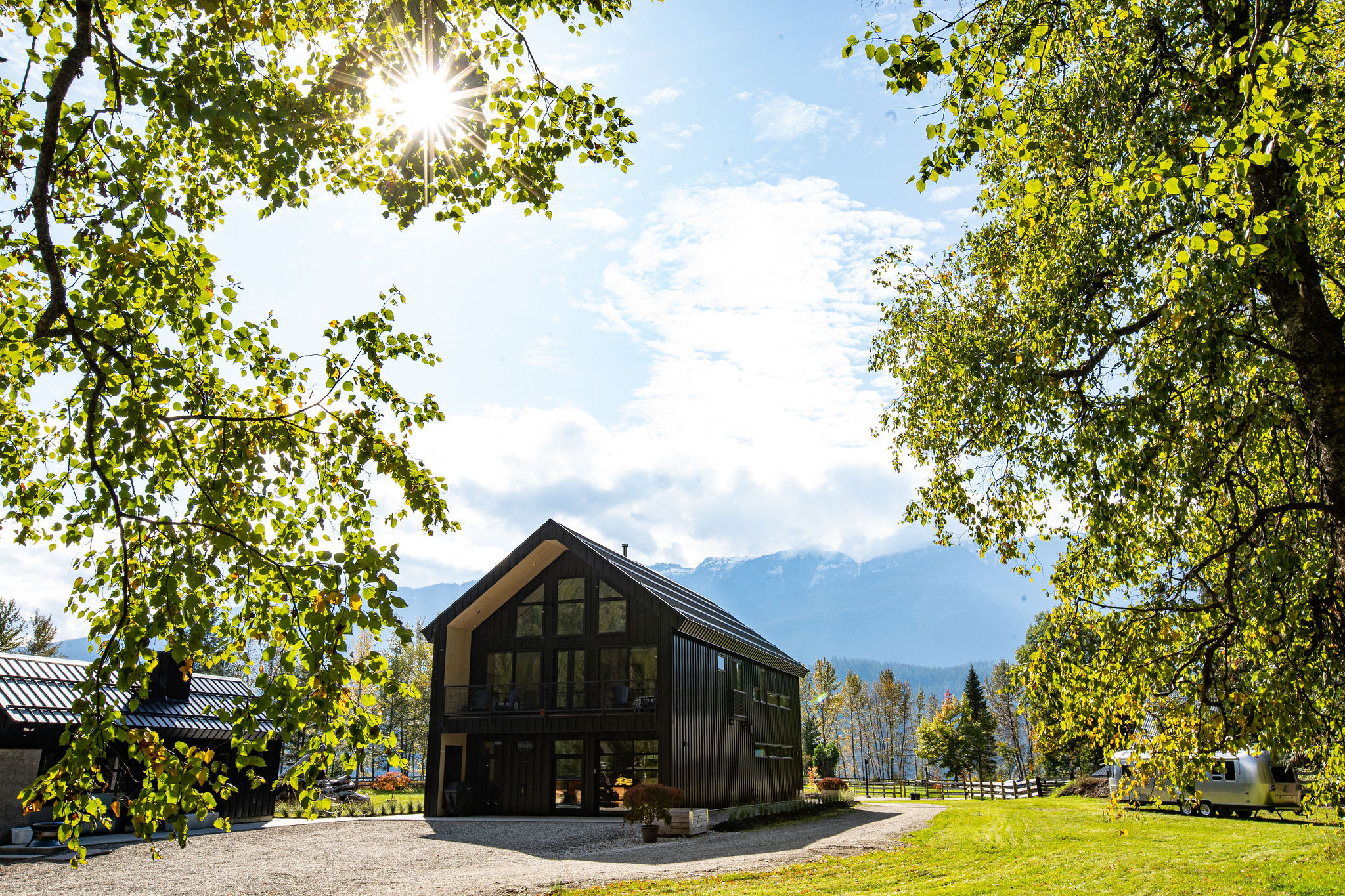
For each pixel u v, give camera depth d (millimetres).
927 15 4996
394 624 4535
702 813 20922
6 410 5688
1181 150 6422
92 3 4699
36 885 12938
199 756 4418
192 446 5516
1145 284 7125
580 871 13719
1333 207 5754
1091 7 6801
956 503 9016
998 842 16922
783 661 34719
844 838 18500
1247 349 6523
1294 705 6793
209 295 5246
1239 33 6203
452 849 17281
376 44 6316
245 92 4613
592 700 25000
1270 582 6660
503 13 6566
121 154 5426
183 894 12008
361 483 5660
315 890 12203
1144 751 7711
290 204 5805
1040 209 7293
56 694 19625
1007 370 7828
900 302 10164
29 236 4914
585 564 26578
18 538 5527
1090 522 7379
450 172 6621
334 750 4535
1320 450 6664
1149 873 11906
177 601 4367
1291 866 11617
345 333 5719
